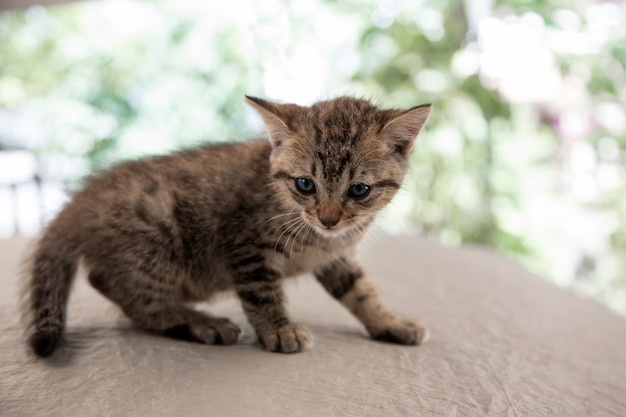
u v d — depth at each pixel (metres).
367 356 0.38
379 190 0.41
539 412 0.34
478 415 0.33
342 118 0.41
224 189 0.41
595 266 0.80
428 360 0.38
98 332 0.40
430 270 0.56
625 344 0.43
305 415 0.31
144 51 0.79
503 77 0.75
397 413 0.32
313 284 0.52
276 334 0.39
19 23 0.81
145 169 0.42
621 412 0.35
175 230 0.41
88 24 0.81
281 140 0.41
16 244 0.59
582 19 0.72
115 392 0.32
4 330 0.39
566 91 0.79
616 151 0.77
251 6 0.76
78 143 0.77
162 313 0.41
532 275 0.58
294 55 0.76
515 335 0.43
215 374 0.35
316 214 0.40
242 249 0.40
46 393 0.32
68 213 0.41
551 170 0.78
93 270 0.41
